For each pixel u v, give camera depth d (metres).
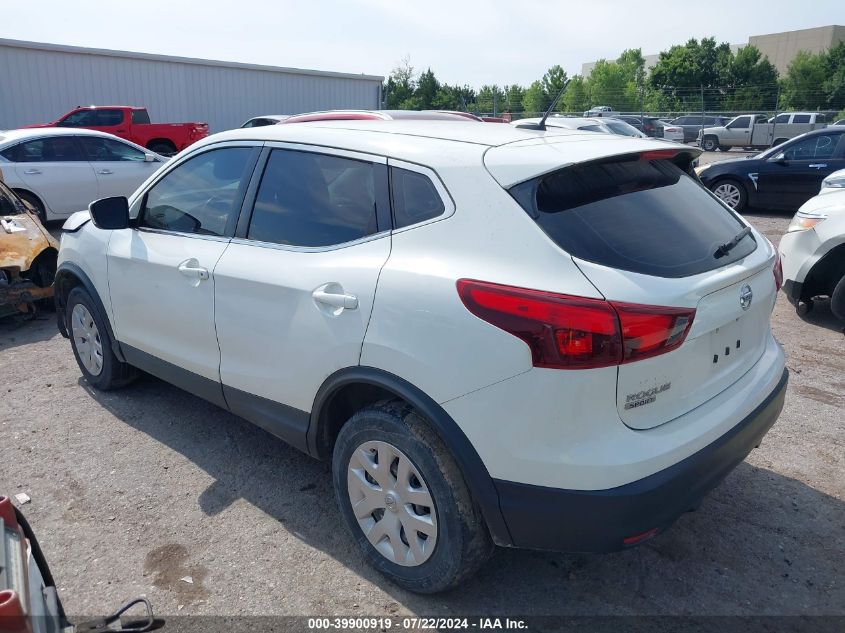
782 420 4.36
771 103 58.09
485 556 2.63
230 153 3.60
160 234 3.86
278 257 3.14
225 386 3.47
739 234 2.91
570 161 2.52
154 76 22.98
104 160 11.61
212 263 3.42
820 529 3.26
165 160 12.43
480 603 2.78
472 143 2.78
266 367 3.19
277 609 2.74
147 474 3.72
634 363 2.28
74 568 2.97
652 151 2.79
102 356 4.55
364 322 2.69
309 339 2.92
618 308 2.22
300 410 3.08
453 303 2.44
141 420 4.34
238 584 2.88
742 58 70.88
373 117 6.27
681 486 2.36
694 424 2.49
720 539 3.19
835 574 2.96
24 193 10.74
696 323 2.41
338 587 2.87
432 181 2.69
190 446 4.02
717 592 2.85
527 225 2.41
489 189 2.53
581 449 2.29
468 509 2.54
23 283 6.15
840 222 5.89
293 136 3.31
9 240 6.20
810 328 6.23
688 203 2.86
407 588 2.79
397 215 2.77
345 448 2.87
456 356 2.42
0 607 1.43
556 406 2.28
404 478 2.68
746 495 3.54
